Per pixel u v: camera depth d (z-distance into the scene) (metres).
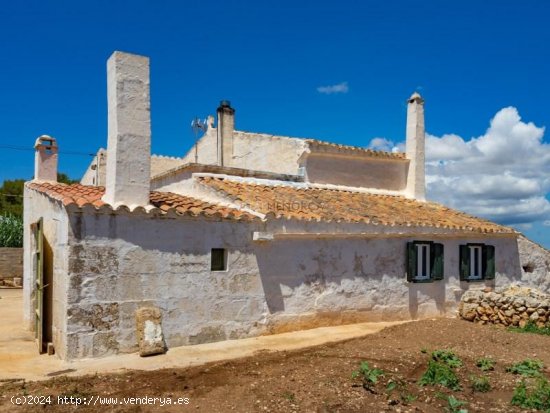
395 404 6.49
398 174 17.34
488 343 9.76
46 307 9.41
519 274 15.53
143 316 8.73
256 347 9.29
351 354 8.65
